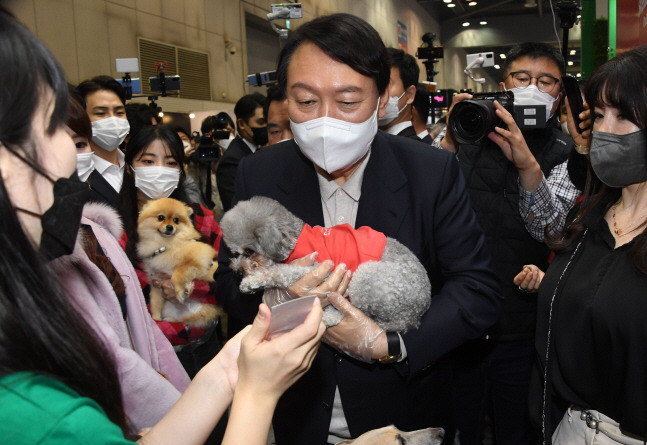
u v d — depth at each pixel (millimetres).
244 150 3902
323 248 1438
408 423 1543
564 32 3119
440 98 5242
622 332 1266
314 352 920
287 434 1548
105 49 7543
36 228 716
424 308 1438
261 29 12703
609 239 1415
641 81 1287
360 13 15555
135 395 1180
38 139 681
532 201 2145
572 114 1929
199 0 9891
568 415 1490
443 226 1531
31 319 634
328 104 1409
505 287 2307
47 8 6586
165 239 2426
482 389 2377
